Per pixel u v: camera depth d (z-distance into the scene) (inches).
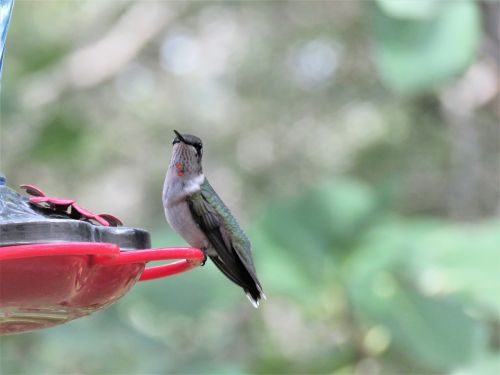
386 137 698.8
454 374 352.5
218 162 753.0
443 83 365.1
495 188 680.4
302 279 397.4
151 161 781.3
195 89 791.1
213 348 546.6
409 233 386.3
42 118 606.2
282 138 733.9
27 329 201.9
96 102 770.2
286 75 737.6
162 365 423.5
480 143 690.8
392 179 408.5
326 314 400.5
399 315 365.4
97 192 772.0
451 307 362.3
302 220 401.4
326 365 431.5
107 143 762.2
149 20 768.9
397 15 365.7
